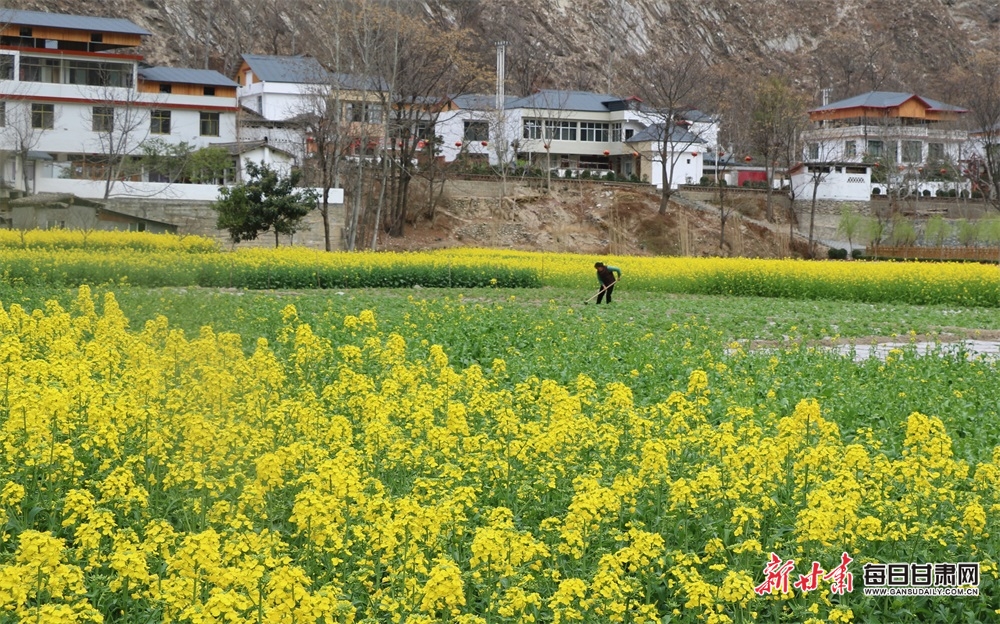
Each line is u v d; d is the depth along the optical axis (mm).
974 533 13156
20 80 82562
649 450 13906
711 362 27562
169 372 20031
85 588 10508
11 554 11461
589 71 178875
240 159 87500
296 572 9617
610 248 100062
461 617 10148
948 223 110125
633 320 39500
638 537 11367
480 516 13750
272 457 12695
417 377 20406
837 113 134375
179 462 13938
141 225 75688
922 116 134000
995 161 123062
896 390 24438
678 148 118125
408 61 89750
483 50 163625
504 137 109812
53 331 23797
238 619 9633
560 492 14578
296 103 106625
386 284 54344
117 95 84562
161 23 146500
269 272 50750
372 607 11086
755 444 15547
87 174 85062
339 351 25766
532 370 26188
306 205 73000
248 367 20172
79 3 139375
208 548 10109
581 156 121125
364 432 16750
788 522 13711
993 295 54906
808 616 11648
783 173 121938
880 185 122562
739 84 153375
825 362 28328
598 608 10828
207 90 90438
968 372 28125
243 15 153125
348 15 91250
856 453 14523
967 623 11992
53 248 55812
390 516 12109
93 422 14562
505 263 60156
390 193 96938
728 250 104438
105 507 13266
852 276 56250
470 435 17109
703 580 11859
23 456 13391
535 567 11820
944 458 14844
